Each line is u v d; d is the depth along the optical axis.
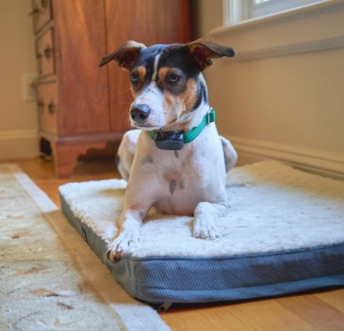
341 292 1.29
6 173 3.15
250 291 1.26
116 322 1.11
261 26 2.41
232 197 1.90
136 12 3.00
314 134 2.25
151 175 1.60
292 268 1.29
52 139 3.15
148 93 1.46
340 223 1.51
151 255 1.22
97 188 2.16
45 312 1.17
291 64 2.33
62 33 2.91
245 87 2.70
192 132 1.59
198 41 1.50
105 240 1.47
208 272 1.24
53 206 2.27
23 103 3.90
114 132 3.06
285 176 2.18
